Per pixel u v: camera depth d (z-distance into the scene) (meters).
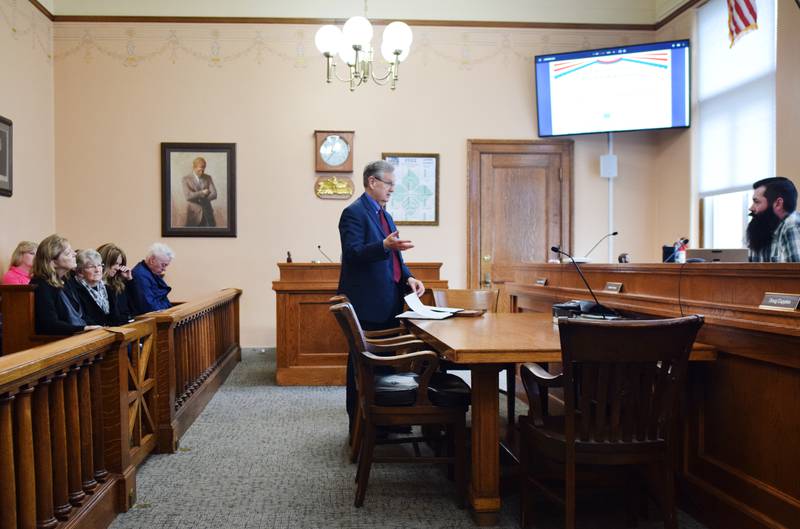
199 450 2.76
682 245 3.66
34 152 5.13
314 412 3.44
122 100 5.53
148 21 5.54
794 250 2.84
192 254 5.58
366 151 5.67
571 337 1.60
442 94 5.72
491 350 1.78
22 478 1.51
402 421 2.11
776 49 4.08
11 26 4.77
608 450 1.65
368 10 5.65
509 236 5.79
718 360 1.86
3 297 2.95
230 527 1.96
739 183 4.67
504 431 2.92
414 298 2.80
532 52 5.77
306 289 4.12
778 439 1.60
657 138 5.81
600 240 5.51
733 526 1.75
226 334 4.68
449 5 5.71
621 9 5.77
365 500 2.18
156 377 2.71
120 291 3.96
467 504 2.13
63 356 1.64
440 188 5.73
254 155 5.61
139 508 2.11
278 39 5.62
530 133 5.77
